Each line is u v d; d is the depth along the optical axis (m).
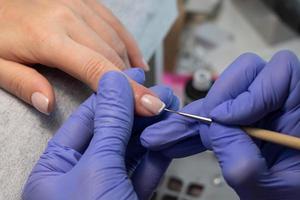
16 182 0.28
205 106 0.31
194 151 0.32
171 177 0.44
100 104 0.30
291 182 0.30
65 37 0.32
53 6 0.34
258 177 0.29
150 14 0.38
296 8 0.73
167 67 0.69
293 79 0.30
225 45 0.77
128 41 0.36
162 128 0.31
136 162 0.33
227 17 0.83
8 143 0.29
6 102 0.30
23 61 0.32
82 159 0.29
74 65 0.31
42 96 0.30
